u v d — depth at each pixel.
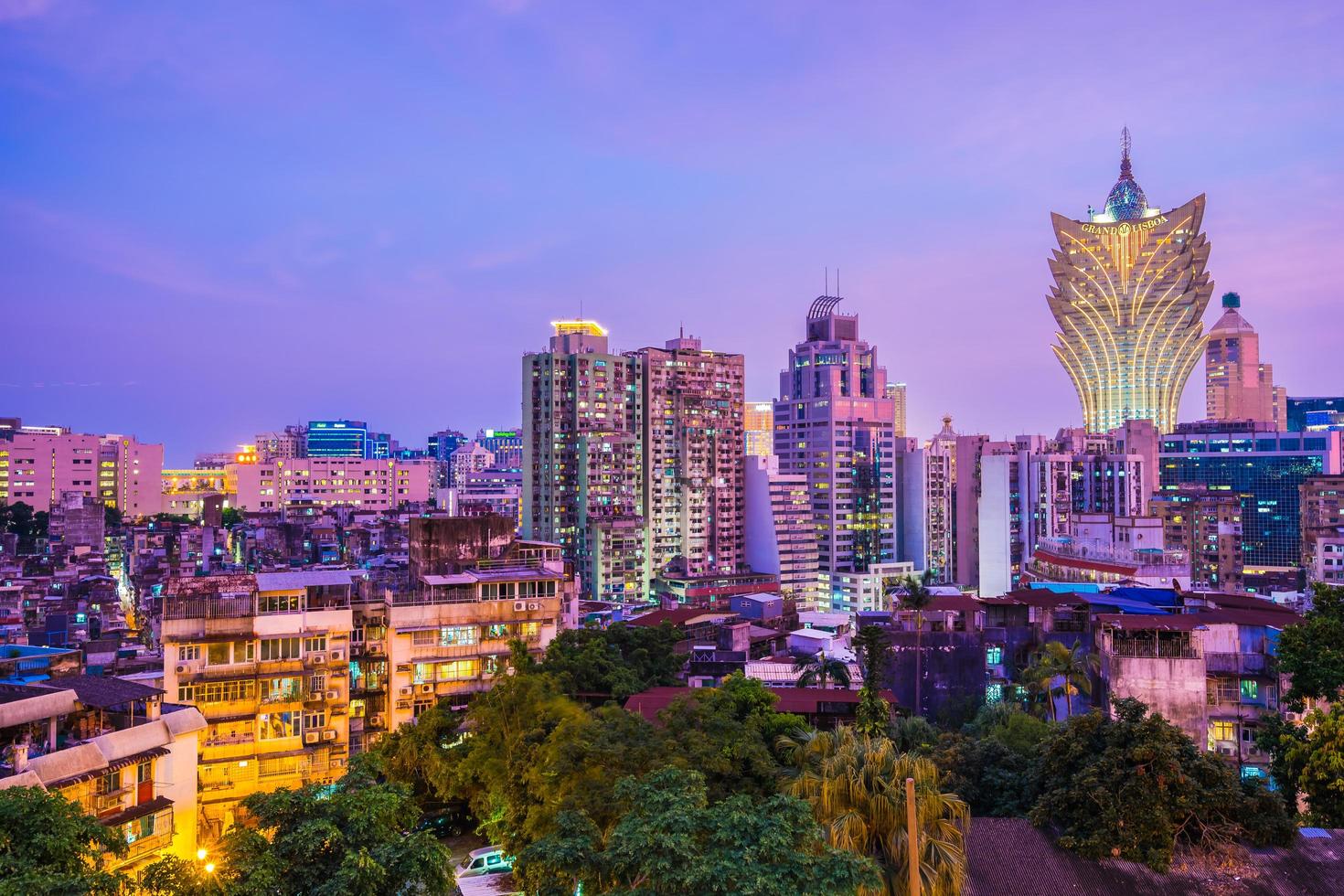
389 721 86.94
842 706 75.19
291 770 76.56
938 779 49.41
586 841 37.34
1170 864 43.22
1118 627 71.81
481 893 57.88
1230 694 70.81
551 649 82.75
